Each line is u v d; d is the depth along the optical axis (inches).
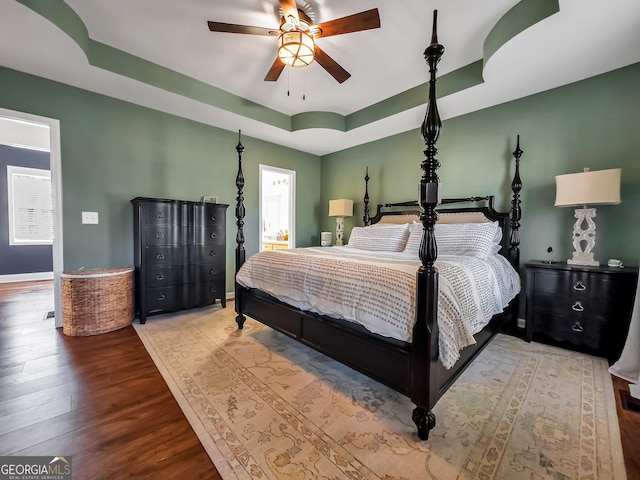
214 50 98.7
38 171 206.2
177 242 124.3
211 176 147.8
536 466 46.4
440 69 108.0
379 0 75.8
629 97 90.5
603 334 85.4
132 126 122.5
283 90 126.0
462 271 71.3
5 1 66.7
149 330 108.1
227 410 60.9
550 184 106.0
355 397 66.6
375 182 167.3
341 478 44.4
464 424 57.0
